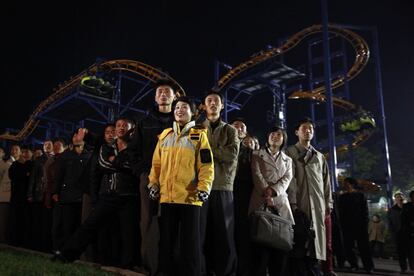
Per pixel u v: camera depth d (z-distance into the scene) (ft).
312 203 18.13
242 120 20.35
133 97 89.51
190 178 13.35
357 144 104.27
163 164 13.65
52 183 23.76
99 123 99.60
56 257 17.28
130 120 19.02
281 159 17.49
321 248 17.80
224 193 15.23
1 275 13.65
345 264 34.45
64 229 22.12
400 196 35.24
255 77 89.10
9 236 26.68
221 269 14.76
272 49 93.81
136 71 88.22
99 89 79.20
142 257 15.80
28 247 26.43
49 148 27.68
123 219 17.97
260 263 16.67
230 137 15.83
